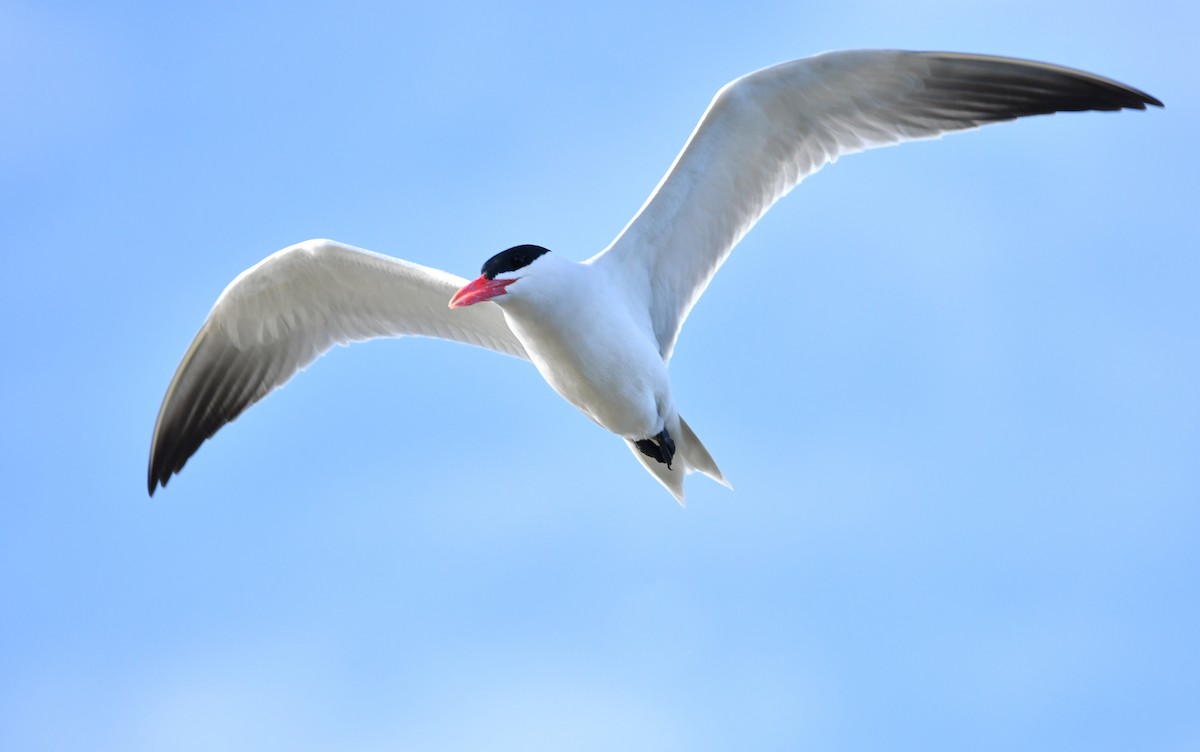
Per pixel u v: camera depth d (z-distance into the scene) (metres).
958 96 12.38
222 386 14.37
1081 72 12.02
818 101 12.31
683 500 12.91
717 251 12.84
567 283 11.79
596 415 12.48
